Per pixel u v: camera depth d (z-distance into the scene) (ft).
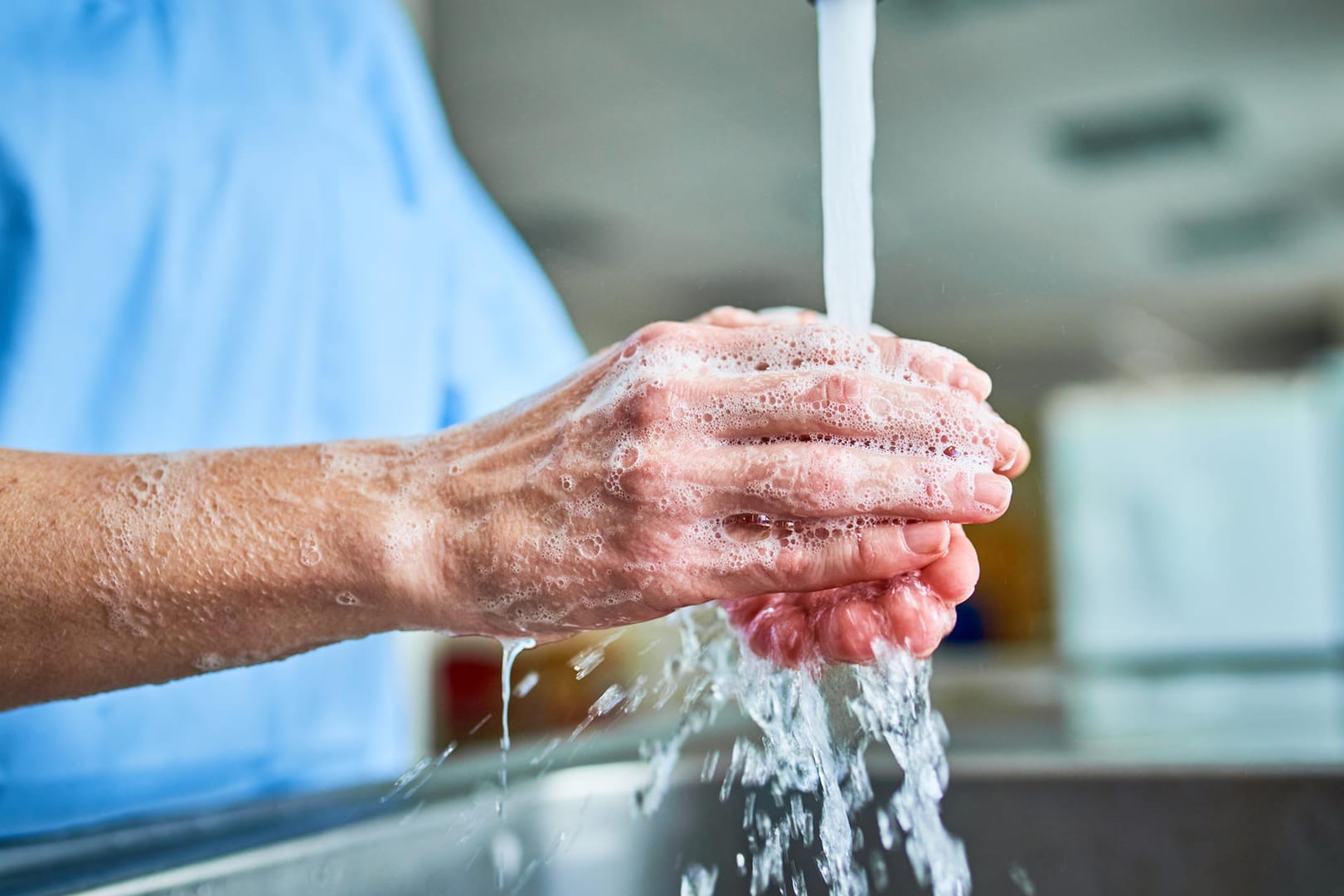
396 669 3.38
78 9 2.83
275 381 3.05
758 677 1.60
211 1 3.05
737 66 9.08
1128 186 12.14
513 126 10.27
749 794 2.15
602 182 11.42
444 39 8.72
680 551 1.34
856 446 1.34
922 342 1.44
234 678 2.84
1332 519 11.03
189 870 1.60
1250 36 9.01
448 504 1.42
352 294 3.22
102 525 1.44
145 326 2.76
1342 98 10.17
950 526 1.37
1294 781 2.10
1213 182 12.11
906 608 1.42
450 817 1.94
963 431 1.34
